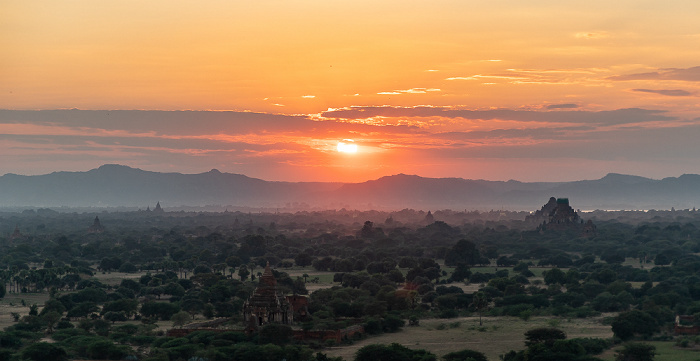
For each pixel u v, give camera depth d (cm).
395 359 19788
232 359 19888
